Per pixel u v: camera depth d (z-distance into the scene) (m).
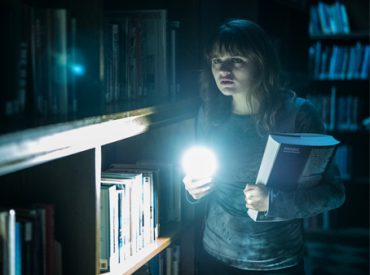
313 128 1.47
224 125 1.57
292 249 1.50
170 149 1.78
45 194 1.09
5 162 0.71
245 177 1.50
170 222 1.70
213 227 1.57
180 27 1.78
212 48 1.47
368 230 3.75
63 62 0.98
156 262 1.61
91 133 0.97
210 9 1.88
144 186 1.40
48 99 0.97
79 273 1.09
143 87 1.56
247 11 2.13
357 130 3.59
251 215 1.41
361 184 3.88
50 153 0.83
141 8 1.80
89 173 1.04
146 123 1.27
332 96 3.68
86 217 1.06
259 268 1.47
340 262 3.31
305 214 1.38
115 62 1.38
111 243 1.20
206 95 1.62
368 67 3.66
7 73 0.85
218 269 1.54
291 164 1.32
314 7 3.77
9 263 0.85
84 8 1.06
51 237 1.00
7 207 0.98
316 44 3.81
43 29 0.95
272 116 1.45
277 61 1.50
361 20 4.02
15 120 0.88
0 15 0.84
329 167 1.48
